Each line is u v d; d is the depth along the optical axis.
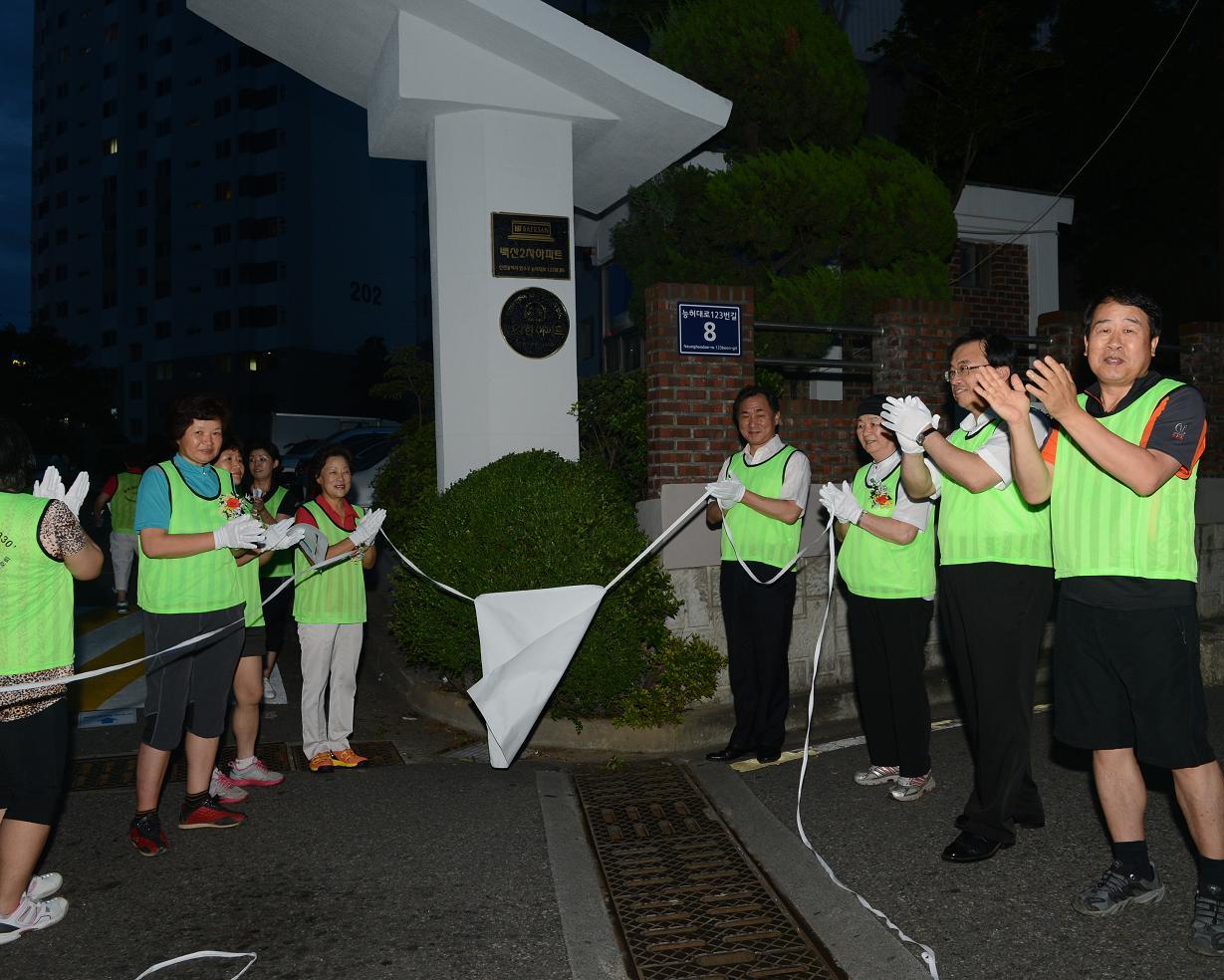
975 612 4.04
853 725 6.53
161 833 4.42
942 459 3.91
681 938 3.54
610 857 4.33
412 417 11.67
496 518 6.10
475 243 7.78
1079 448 3.56
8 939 3.54
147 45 67.75
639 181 9.45
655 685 6.29
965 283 12.66
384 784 5.33
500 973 3.30
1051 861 4.04
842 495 4.70
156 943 3.53
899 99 14.98
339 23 7.81
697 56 9.35
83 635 9.49
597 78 7.58
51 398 49.97
